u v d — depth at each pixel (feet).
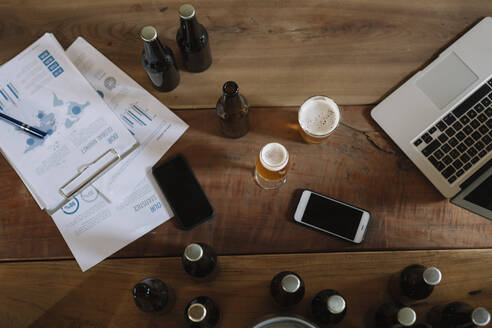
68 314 2.39
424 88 2.48
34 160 2.46
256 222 2.47
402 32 2.64
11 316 2.40
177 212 2.45
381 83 2.59
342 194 2.50
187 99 2.59
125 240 2.44
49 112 2.49
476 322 1.93
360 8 2.66
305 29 2.64
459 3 2.64
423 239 2.45
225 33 2.64
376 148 2.54
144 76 2.60
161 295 2.26
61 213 2.45
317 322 2.33
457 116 2.42
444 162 2.39
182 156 2.51
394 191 2.50
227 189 2.50
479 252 2.43
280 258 2.44
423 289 2.15
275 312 2.37
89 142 2.48
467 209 2.25
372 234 2.46
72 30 2.64
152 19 2.65
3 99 2.49
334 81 2.60
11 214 2.47
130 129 2.55
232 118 2.35
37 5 2.66
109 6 2.65
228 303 2.39
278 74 2.61
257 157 2.38
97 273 2.42
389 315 2.24
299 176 2.52
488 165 2.20
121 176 2.49
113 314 2.39
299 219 2.45
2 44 2.63
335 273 2.42
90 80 2.59
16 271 2.43
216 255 2.42
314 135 2.37
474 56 2.49
